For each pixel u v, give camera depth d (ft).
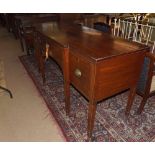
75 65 4.32
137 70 4.48
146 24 6.83
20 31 10.27
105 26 7.59
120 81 4.26
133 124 5.34
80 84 4.39
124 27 7.50
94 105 4.18
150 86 5.02
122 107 6.08
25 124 5.44
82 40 4.79
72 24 6.94
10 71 8.82
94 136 4.95
